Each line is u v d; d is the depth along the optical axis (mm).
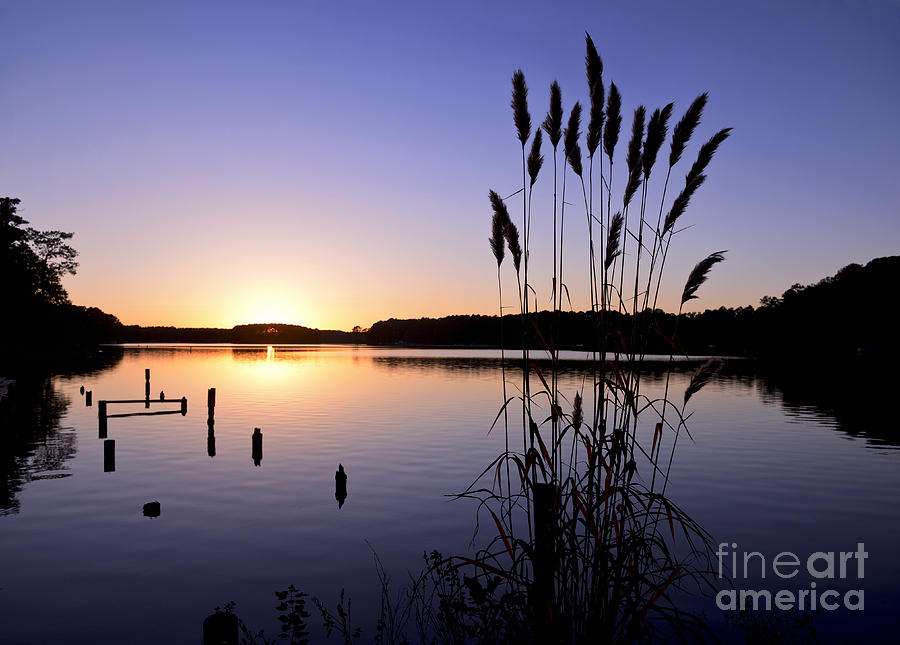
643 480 14289
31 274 66312
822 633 6277
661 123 4219
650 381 46531
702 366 4000
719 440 20406
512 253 4539
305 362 89000
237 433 21984
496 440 20078
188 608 7531
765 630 6152
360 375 57062
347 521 11172
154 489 13742
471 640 5020
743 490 13375
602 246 4457
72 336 100188
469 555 9062
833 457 17328
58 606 7633
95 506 12344
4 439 20172
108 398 34438
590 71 4457
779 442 20016
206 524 11094
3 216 61438
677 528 10391
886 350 100125
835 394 39406
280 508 12109
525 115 4578
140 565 9055
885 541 9859
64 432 22344
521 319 4496
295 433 21797
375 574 8453
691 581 7812
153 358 97500
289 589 8016
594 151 4527
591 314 4426
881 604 7223
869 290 102500
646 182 4340
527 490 4301
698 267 4086
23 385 42344
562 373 52500
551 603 3936
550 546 3998
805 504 12180
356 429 22719
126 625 7090
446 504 12289
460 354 134750
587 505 4137
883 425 24422
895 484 13992
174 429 22969
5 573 8773
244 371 63375
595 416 4316
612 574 4070
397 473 15188
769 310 114562
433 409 29266
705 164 4164
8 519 11461
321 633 6449
